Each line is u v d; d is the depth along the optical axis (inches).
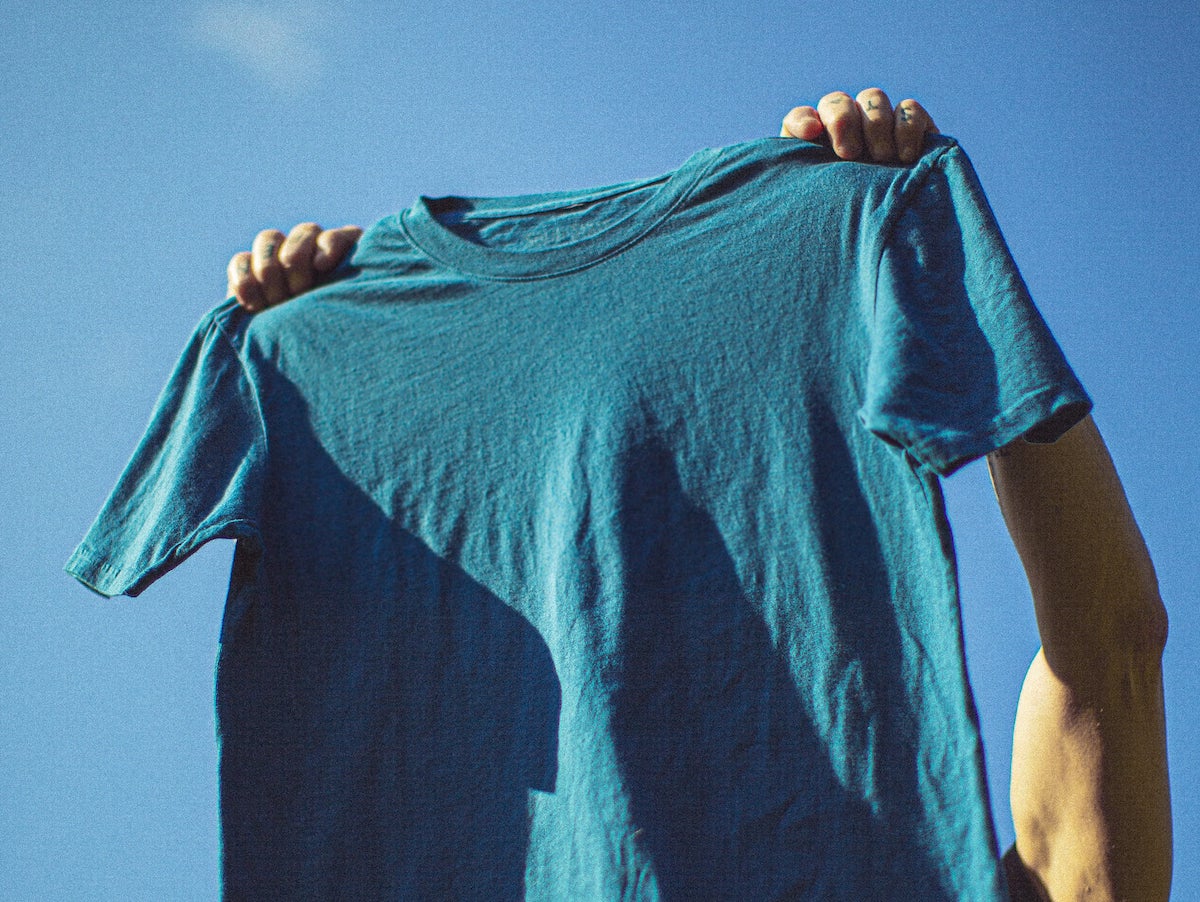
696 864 70.9
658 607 76.7
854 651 73.2
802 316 80.7
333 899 76.9
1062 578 77.5
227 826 78.0
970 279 74.8
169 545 81.5
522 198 93.0
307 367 91.0
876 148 84.3
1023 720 79.9
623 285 85.9
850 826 70.2
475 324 88.7
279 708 82.0
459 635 81.7
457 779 78.6
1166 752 77.1
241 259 95.9
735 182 86.0
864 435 77.1
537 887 74.2
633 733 73.7
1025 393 67.0
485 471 84.7
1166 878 75.7
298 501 87.3
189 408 89.8
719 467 79.0
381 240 93.7
